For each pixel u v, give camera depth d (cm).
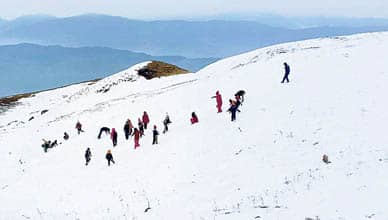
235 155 2606
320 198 1814
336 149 2325
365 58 4025
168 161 2834
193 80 6094
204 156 2728
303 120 2812
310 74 3809
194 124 3409
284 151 2473
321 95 3184
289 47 5834
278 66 4400
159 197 2366
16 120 7431
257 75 4281
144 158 3052
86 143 3991
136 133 3372
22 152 4444
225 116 3338
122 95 6681
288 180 2120
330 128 2602
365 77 3406
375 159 2095
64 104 7356
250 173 2327
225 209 1945
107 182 2834
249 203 1958
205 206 2072
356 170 2030
